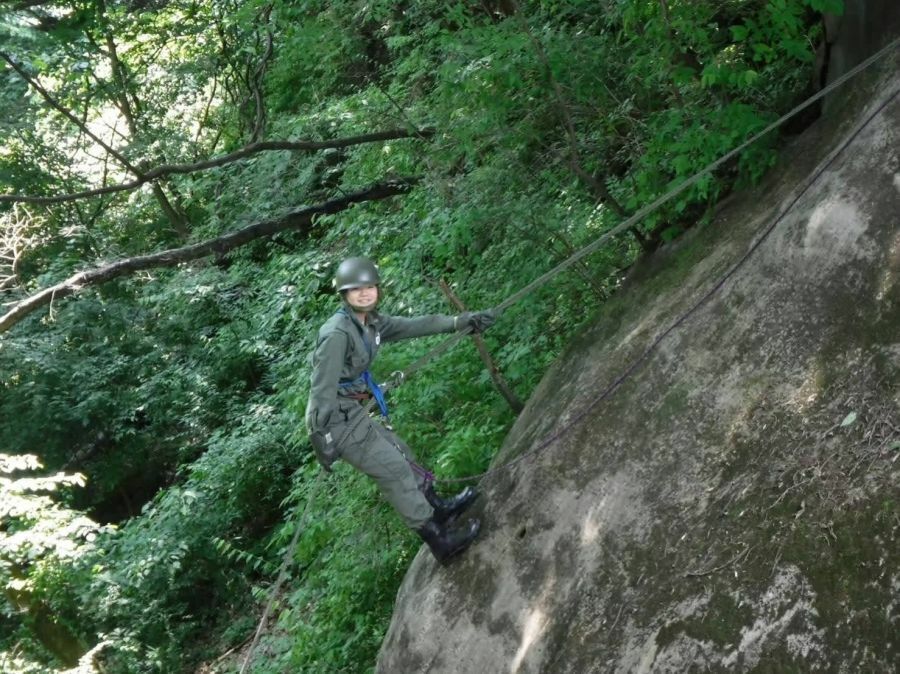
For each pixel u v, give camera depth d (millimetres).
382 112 8758
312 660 7336
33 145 15727
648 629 3707
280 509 11727
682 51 5352
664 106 6184
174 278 14320
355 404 4492
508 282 7082
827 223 4230
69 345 14461
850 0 4887
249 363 14055
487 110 6168
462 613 4488
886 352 3787
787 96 5473
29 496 10273
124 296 14867
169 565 10914
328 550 7902
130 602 10492
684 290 4898
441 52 8430
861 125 4457
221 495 11742
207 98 17938
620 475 4340
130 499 14805
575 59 6004
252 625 10492
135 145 16156
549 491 4586
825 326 4055
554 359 6410
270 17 10344
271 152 13125
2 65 6789
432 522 4676
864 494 3443
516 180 6488
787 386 4027
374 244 9742
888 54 4586
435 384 7098
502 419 6742
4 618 11250
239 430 11867
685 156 5160
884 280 3943
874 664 3061
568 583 4156
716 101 5621
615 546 4098
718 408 4207
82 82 14984
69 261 14672
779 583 3428
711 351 4426
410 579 5035
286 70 14039
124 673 10062
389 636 4879
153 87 16797
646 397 4539
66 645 10211
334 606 7230
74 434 14539
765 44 5254
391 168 9602
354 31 10258
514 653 4156
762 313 4320
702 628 3527
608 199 6129
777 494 3705
